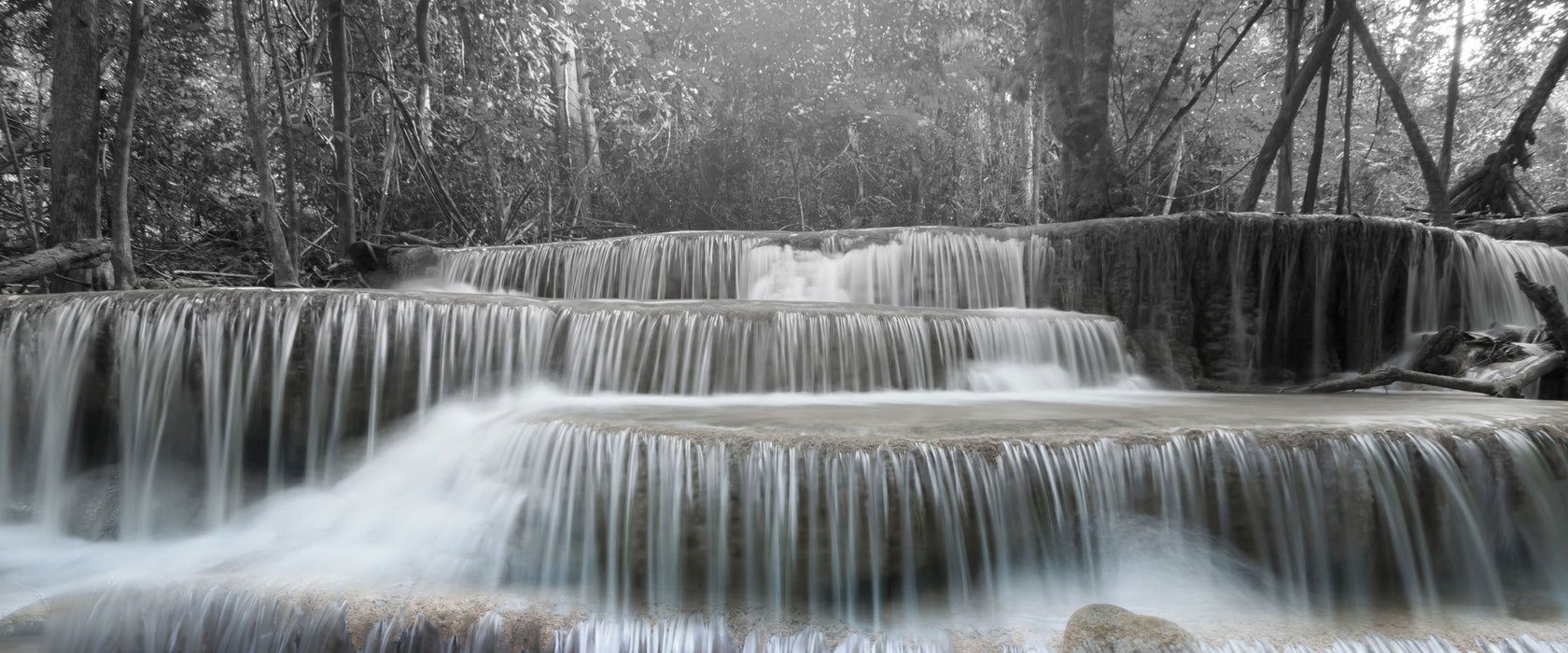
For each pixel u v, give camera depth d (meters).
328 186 13.18
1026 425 4.80
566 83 18.67
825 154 21.72
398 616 4.02
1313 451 4.43
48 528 6.28
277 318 6.42
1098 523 4.33
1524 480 4.52
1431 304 9.45
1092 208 11.55
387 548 4.92
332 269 12.09
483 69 16.19
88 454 6.55
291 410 6.41
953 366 7.40
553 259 11.02
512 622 3.98
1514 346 7.86
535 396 6.91
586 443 4.59
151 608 4.25
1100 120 11.61
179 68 12.79
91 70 9.05
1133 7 16.94
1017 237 9.70
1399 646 3.80
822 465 4.19
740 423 4.90
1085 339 8.02
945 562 4.21
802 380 7.05
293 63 13.38
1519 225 12.91
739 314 7.12
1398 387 8.57
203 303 6.50
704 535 4.27
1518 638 3.88
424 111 14.38
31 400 6.54
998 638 3.80
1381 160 22.12
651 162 19.09
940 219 21.16
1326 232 8.83
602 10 18.94
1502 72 20.17
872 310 7.65
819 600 4.16
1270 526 4.38
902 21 19.19
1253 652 3.72
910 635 3.85
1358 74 21.08
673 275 10.33
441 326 6.72
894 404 6.26
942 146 21.19
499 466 4.99
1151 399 6.92
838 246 10.17
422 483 5.40
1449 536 4.43
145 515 6.15
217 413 6.43
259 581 4.40
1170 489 4.39
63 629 4.29
